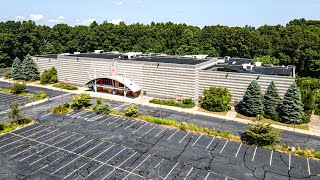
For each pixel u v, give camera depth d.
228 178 27.19
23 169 28.72
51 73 70.44
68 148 33.59
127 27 133.38
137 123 41.94
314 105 48.75
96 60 62.41
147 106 50.97
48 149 33.31
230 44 100.31
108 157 31.36
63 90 63.34
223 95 48.22
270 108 44.53
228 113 47.03
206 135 37.53
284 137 37.31
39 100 55.00
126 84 55.59
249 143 34.84
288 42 81.25
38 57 74.38
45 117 44.44
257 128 34.16
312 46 79.44
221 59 70.81
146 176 27.48
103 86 59.62
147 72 56.19
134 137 36.88
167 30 126.56
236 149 33.34
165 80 54.34
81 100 48.44
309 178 27.23
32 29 111.19
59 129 39.50
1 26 121.62
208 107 48.59
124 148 33.62
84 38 116.94
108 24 131.00
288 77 44.94
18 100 55.03
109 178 27.11
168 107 50.31
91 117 44.53
